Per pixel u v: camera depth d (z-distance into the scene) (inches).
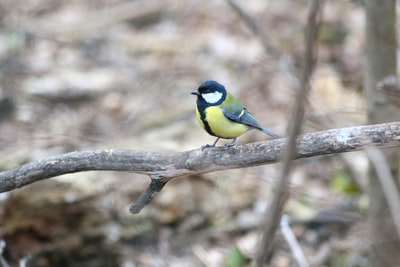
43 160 279.3
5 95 593.0
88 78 641.0
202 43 717.9
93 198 446.6
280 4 781.9
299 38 682.8
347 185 478.9
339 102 543.2
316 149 252.1
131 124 555.2
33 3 818.8
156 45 721.0
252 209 485.1
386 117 353.4
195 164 268.5
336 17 705.0
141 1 824.3
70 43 725.9
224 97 328.2
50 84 621.9
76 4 836.6
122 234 456.8
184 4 805.2
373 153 260.7
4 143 509.4
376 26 350.6
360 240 441.1
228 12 773.9
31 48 706.8
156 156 271.3
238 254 418.0
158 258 452.1
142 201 283.1
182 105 578.9
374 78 356.2
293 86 454.6
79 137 521.3
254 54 669.9
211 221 481.4
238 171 506.6
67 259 442.0
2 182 282.7
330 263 439.2
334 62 647.8
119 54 703.1
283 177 190.5
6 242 425.1
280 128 542.0
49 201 432.1
